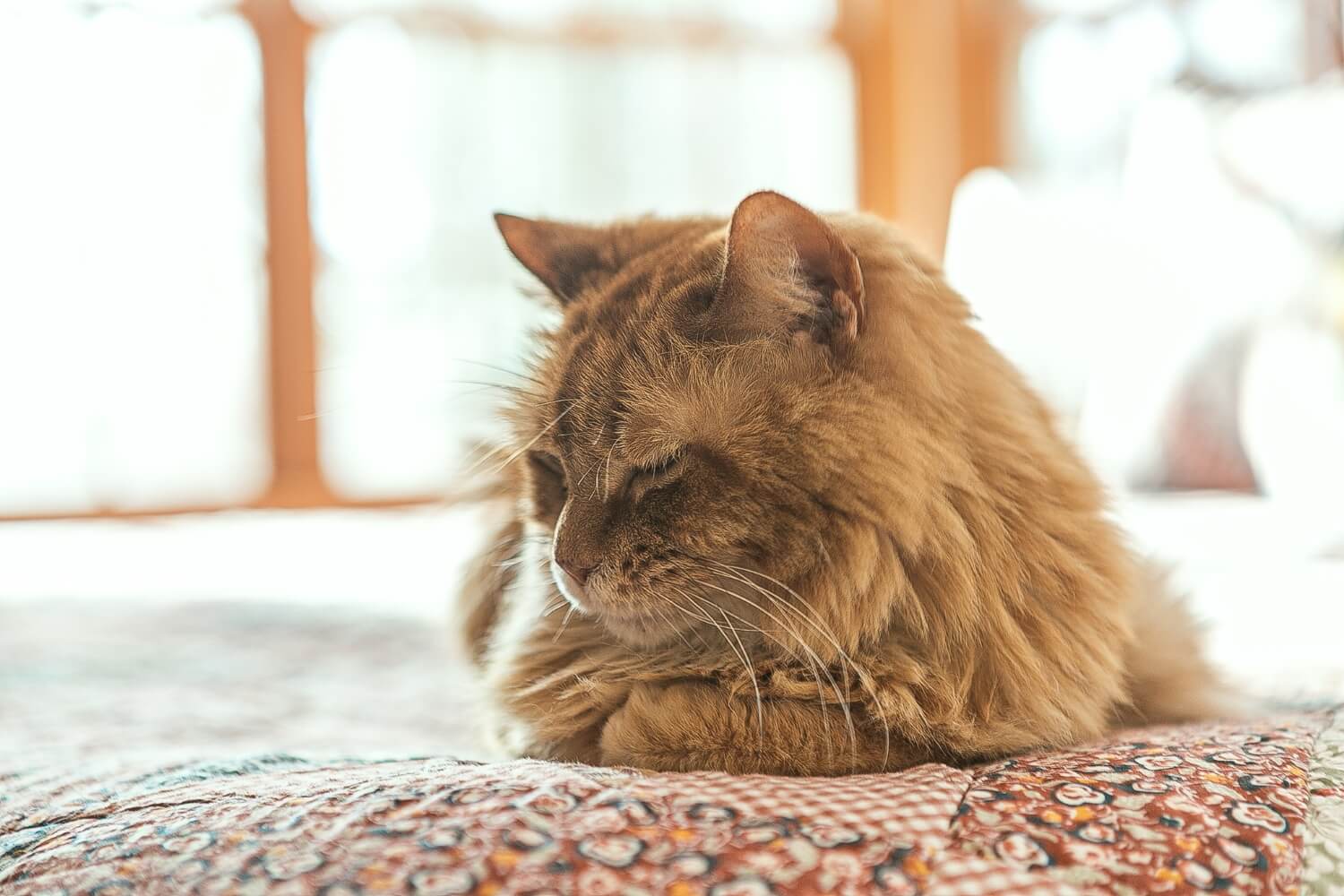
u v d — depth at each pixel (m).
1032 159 5.42
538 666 1.24
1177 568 1.50
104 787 1.04
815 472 1.06
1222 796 0.85
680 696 1.04
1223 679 1.38
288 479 5.17
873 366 1.10
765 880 0.71
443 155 5.17
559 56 5.31
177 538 3.71
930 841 0.76
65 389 4.89
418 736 1.58
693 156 5.47
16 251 4.82
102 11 4.85
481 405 2.77
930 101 5.69
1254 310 2.80
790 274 1.10
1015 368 1.32
